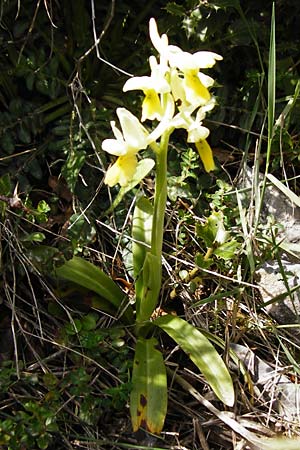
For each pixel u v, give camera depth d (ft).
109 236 0.78
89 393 0.66
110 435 0.65
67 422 0.65
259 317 0.77
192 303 0.76
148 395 0.63
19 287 0.73
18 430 0.61
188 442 0.66
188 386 0.69
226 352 0.70
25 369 0.68
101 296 0.73
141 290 0.71
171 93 0.60
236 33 0.82
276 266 0.78
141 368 0.66
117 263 0.77
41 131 0.81
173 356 0.72
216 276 0.77
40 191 0.80
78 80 0.79
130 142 0.59
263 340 0.75
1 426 0.61
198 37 0.80
